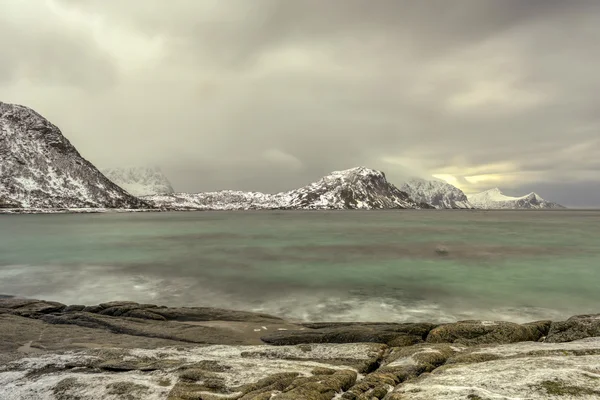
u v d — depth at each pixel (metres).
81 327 17.64
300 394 8.61
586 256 48.72
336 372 10.63
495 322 16.06
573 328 15.20
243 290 29.91
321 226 117.19
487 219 177.00
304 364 11.59
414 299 26.94
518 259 46.34
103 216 182.62
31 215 170.75
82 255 50.16
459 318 22.31
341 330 16.27
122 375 10.48
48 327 17.31
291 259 46.69
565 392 7.48
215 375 10.23
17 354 13.00
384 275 36.25
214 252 53.69
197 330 17.38
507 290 29.66
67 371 11.20
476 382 8.55
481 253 51.94
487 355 11.53
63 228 98.38
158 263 43.50
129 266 41.41
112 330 17.72
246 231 95.38
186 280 33.81
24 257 48.12
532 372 8.90
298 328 18.05
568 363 9.67
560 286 31.16
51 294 28.31
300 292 29.23
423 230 98.94
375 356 12.75
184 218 179.75
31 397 9.34
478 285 31.58
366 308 24.47
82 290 29.66
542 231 94.12
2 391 9.77
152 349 13.50
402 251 54.41
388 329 16.27
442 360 11.87
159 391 9.25
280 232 92.19
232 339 16.28
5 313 20.45
